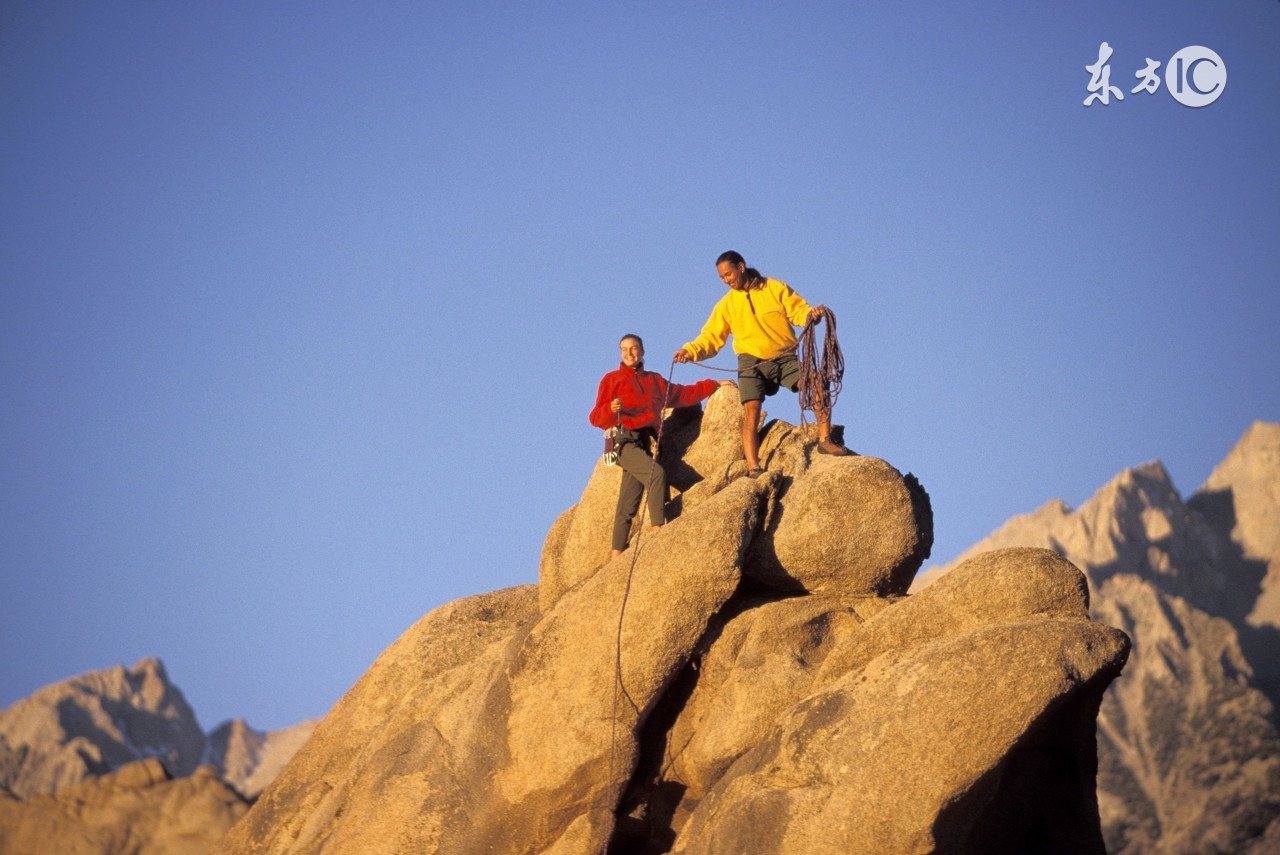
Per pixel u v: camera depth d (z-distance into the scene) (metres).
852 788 13.17
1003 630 13.45
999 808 14.35
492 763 16.11
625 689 15.45
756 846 13.34
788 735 14.12
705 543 15.38
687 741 16.06
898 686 13.51
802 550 15.83
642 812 15.95
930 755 12.97
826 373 16.42
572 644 15.78
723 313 16.78
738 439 16.81
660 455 17.11
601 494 17.06
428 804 16.38
